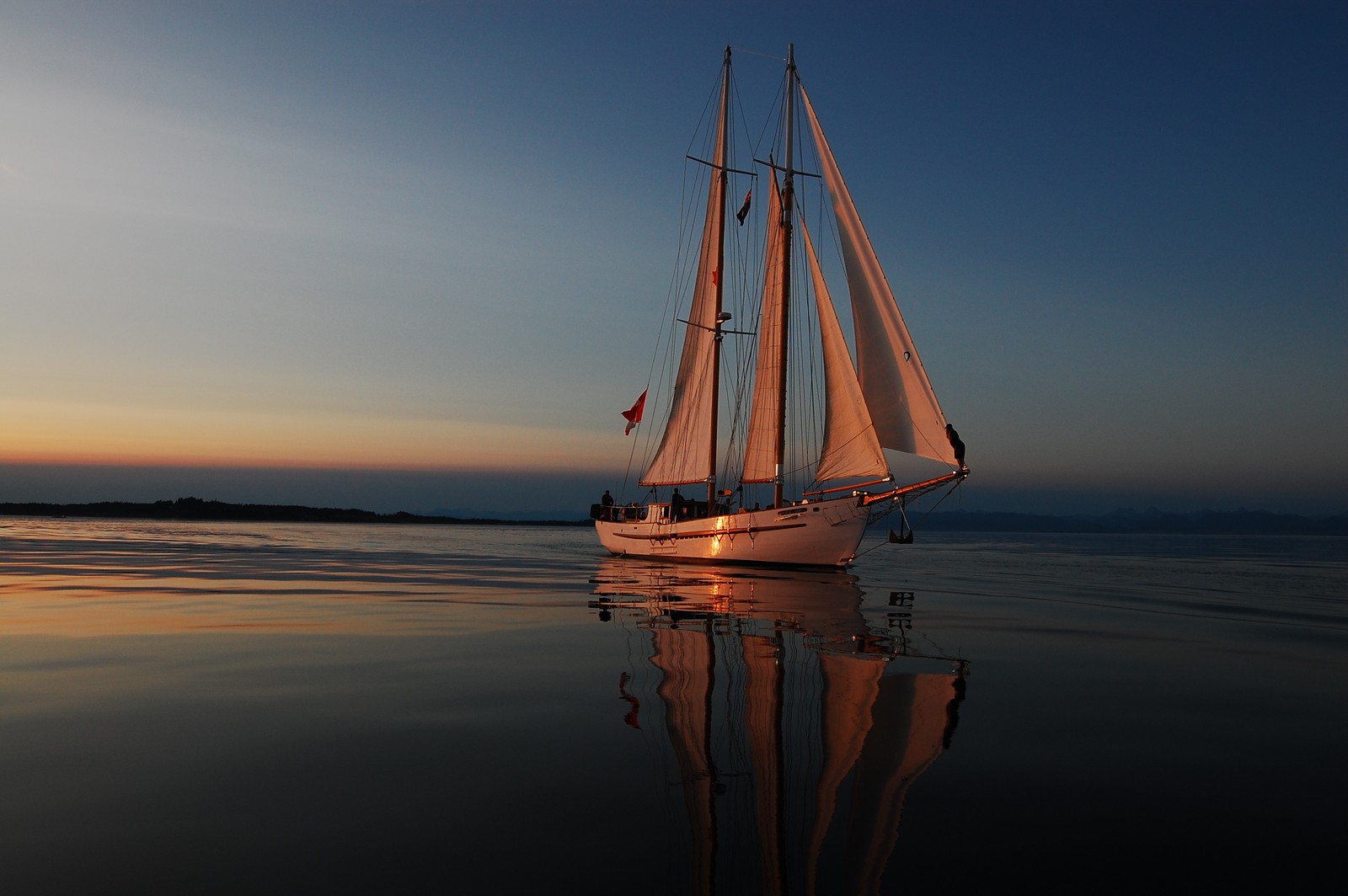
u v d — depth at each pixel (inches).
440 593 995.9
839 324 1355.8
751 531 1529.3
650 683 470.9
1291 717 416.8
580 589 1068.5
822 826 262.4
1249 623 812.0
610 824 261.1
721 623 738.2
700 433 1701.5
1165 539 7406.5
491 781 300.0
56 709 393.4
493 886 215.2
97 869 220.4
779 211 1540.4
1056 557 2600.9
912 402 1269.7
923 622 770.2
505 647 592.1
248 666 506.9
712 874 224.7
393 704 413.4
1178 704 440.8
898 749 346.6
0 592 922.1
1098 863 238.2
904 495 1347.2
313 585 1067.9
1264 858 243.4
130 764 312.0
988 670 528.7
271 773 304.0
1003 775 316.2
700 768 318.0
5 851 231.1
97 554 1712.6
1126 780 313.3
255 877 216.8
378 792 286.4
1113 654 604.1
